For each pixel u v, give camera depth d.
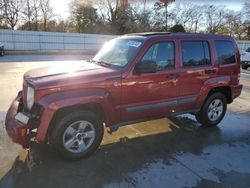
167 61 4.39
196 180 3.44
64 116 3.60
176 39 4.48
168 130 5.12
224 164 3.88
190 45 4.66
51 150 4.03
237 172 3.68
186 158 4.02
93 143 3.89
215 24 48.72
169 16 44.34
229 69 5.25
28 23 41.22
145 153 4.12
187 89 4.67
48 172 3.47
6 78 9.86
